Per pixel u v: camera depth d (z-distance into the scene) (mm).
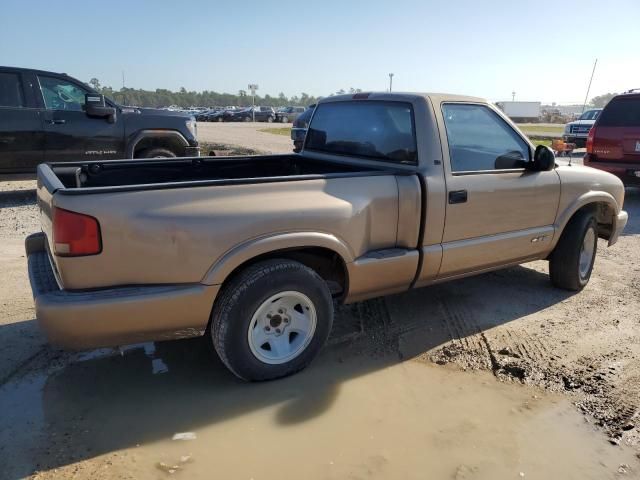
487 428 3068
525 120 62625
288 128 36500
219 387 3420
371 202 3625
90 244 2826
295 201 3301
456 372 3678
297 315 3475
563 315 4629
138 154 9445
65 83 8844
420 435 2992
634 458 2848
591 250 5281
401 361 3805
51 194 2932
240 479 2629
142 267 2947
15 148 8383
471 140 4215
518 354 3898
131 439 2904
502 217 4379
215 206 3068
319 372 3625
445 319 4504
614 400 3334
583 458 2838
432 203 3896
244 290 3180
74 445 2844
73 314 2803
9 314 4383
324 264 3783
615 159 9531
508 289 5250
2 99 8289
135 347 3922
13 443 2846
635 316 4617
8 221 7594
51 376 3518
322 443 2904
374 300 4879
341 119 4680
